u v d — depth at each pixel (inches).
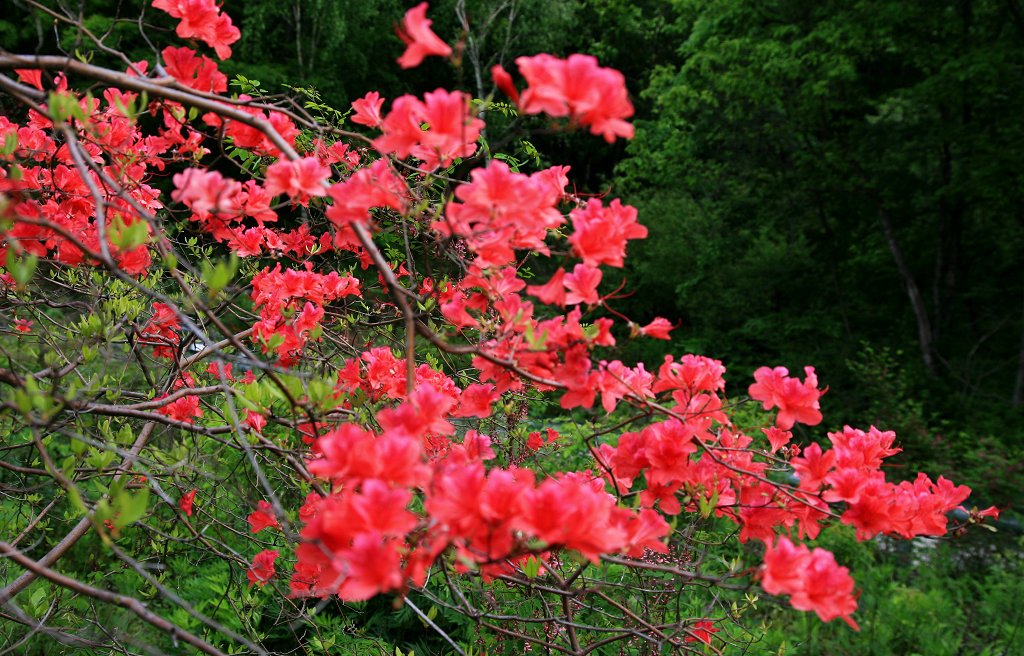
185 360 87.2
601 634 94.1
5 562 93.4
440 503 38.4
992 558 192.7
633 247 516.1
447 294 81.4
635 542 48.7
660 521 49.2
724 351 465.1
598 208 56.9
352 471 38.8
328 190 50.7
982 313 426.6
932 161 385.7
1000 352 416.8
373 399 72.0
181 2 63.6
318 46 526.3
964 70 309.7
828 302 461.7
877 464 64.8
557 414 191.6
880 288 454.0
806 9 371.6
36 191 73.2
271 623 123.1
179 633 42.0
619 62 756.0
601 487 65.5
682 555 85.9
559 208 64.6
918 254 429.7
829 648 156.2
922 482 65.9
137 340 79.8
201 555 107.3
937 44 332.5
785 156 445.7
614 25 721.0
